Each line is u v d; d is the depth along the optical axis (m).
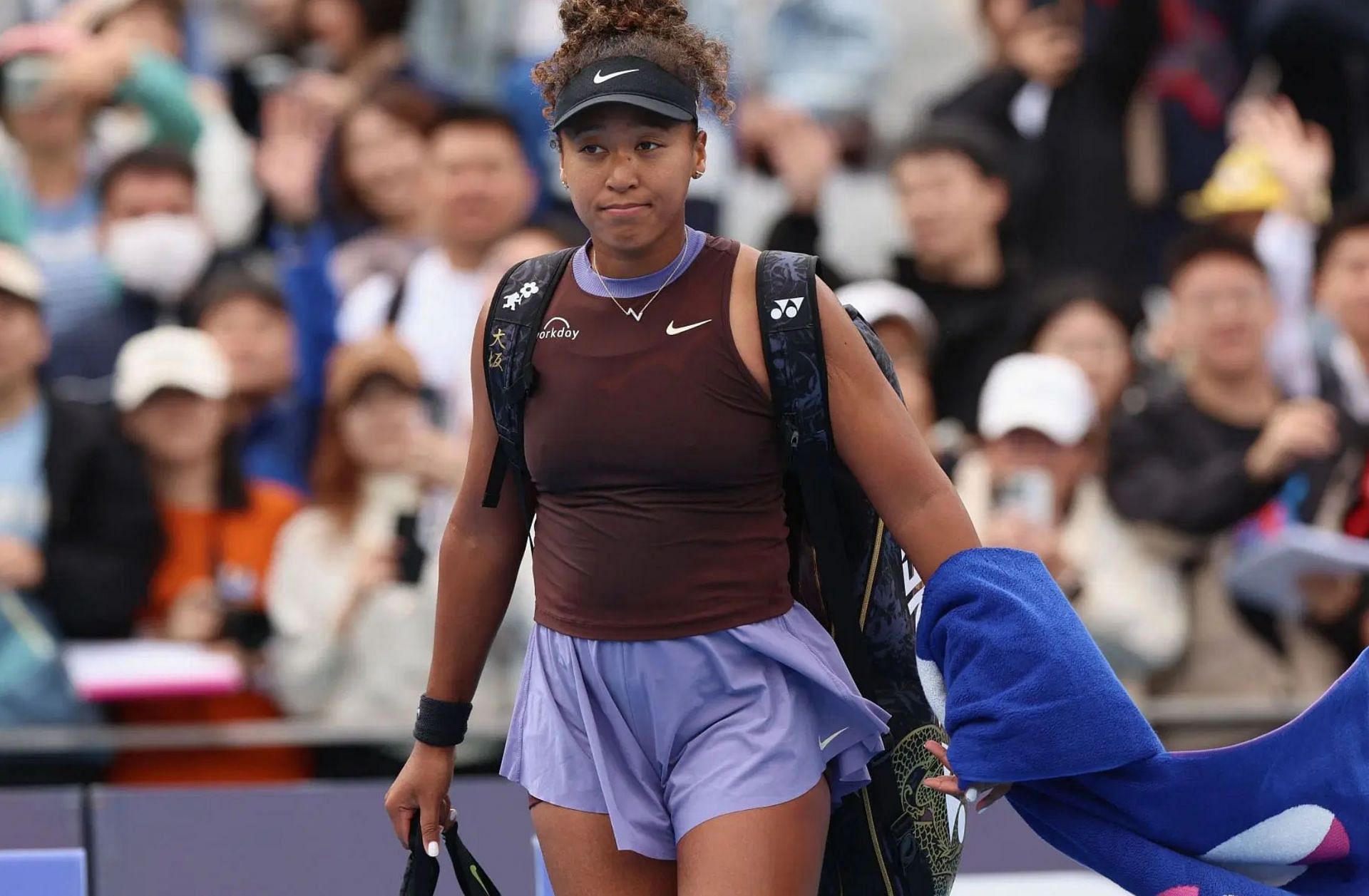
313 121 20.02
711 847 8.16
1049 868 12.32
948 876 9.41
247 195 19.62
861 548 9.06
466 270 18.31
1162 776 8.38
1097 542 16.77
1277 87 20.97
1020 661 8.09
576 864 8.58
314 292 18.56
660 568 8.32
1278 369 18.09
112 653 16.11
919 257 18.64
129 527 16.39
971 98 20.42
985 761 8.05
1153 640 16.52
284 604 16.50
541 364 8.40
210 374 16.72
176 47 20.23
